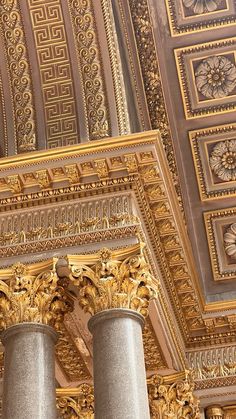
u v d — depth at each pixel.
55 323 9.24
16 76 11.02
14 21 11.10
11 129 10.81
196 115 13.11
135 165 9.69
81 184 9.88
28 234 9.76
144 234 9.81
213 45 12.90
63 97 10.79
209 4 12.76
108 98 10.62
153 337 10.65
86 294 9.14
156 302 9.98
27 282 9.24
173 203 10.24
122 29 12.23
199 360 12.54
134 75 12.67
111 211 9.69
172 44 12.93
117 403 8.22
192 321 12.39
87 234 9.54
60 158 9.79
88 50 10.86
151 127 12.98
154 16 12.84
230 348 12.59
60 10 11.00
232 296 13.16
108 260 9.20
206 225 13.38
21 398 8.45
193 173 13.32
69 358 11.05
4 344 9.06
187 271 11.16
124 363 8.49
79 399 11.31
